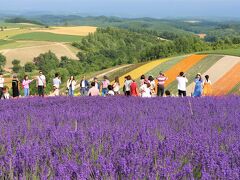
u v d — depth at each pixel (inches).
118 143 244.7
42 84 1200.8
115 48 7568.9
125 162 194.7
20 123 343.9
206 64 2421.3
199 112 426.6
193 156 220.5
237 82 2026.3
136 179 184.7
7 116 420.5
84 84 1346.0
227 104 513.7
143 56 5083.7
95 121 356.5
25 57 6461.6
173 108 465.4
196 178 190.1
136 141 241.4
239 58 2402.8
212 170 192.7
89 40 7657.5
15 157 211.3
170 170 187.8
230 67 2276.1
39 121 363.3
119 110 436.5
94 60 6166.3
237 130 299.1
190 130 300.5
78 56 6569.9
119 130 282.2
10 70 6003.9
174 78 2322.8
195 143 240.2
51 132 283.3
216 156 212.7
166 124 325.7
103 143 249.1
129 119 370.9
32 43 7313.0
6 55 6456.7
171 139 247.8
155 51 5000.0
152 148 234.8
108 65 5191.9
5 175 195.3
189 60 2566.4
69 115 398.3
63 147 241.4
